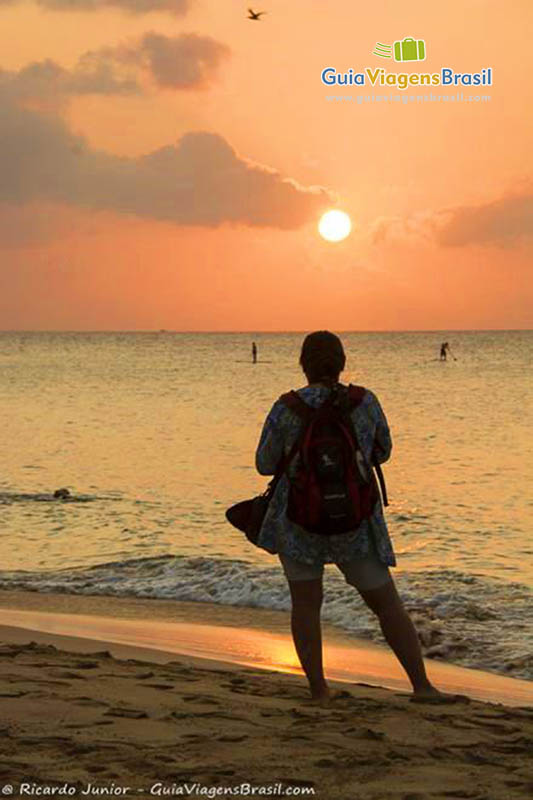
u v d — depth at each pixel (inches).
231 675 293.9
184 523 879.7
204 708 220.4
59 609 523.5
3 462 1376.7
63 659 299.4
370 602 234.5
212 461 1375.5
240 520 228.7
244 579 582.9
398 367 4864.7
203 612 518.0
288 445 217.8
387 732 203.0
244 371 4458.7
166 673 281.9
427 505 984.3
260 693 249.1
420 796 153.6
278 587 563.8
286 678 309.4
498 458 1408.7
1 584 600.7
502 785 162.9
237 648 420.5
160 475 1230.9
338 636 460.4
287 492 220.8
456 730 208.4
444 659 427.8
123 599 555.2
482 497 1040.2
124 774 160.2
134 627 472.1
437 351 7687.0
